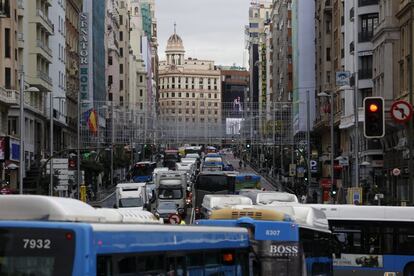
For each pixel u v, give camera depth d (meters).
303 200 104.44
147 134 186.62
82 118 163.12
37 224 14.50
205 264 19.17
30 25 130.12
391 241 41.88
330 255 32.19
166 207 105.62
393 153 102.31
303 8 191.25
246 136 186.88
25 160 123.25
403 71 96.69
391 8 101.38
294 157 176.75
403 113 50.16
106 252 14.80
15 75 118.25
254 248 24.44
